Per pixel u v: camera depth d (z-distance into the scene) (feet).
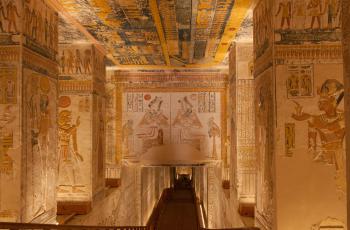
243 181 29.27
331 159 16.81
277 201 16.80
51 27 21.36
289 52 17.08
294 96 16.98
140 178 54.39
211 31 26.99
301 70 17.03
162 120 43.32
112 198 38.11
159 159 42.98
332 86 16.93
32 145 18.72
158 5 21.53
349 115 7.44
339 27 17.01
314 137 16.88
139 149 43.16
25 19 17.95
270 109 17.83
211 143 42.91
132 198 50.31
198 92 43.27
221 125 42.86
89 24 25.30
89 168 30.37
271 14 17.61
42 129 19.97
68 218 27.14
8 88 17.54
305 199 16.76
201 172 73.46
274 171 17.04
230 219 33.63
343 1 7.84
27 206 18.13
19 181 17.43
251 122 29.78
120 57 36.24
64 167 30.53
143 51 33.65
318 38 17.03
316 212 16.74
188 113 43.24
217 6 21.76
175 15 23.38
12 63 17.54
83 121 30.66
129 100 43.47
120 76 43.45
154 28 26.18
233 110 31.42
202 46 31.71
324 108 16.92
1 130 17.54
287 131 16.90
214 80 43.11
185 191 98.27
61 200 30.27
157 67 41.65
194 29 26.50
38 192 19.40
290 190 16.81
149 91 43.42
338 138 16.83
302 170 16.85
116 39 29.32
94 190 31.12
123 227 18.03
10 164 17.48
